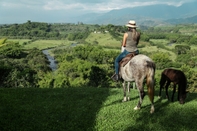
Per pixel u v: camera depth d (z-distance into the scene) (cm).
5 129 760
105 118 880
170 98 1210
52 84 5988
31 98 1178
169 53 15562
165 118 860
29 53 11938
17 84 5225
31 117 880
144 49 17600
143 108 977
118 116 897
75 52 13575
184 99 1066
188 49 15350
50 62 12400
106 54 12588
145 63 852
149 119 849
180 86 1064
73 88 1482
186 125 803
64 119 870
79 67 8056
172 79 1095
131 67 892
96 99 1156
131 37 949
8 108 980
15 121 831
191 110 962
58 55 13738
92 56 12344
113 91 1369
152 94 854
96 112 944
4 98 1147
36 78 6000
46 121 844
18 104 1052
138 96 1223
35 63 9912
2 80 5078
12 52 10181
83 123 832
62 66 8850
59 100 1141
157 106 1016
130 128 782
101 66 8362
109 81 6259
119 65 979
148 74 845
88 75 7206
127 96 1228
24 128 776
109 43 19625
